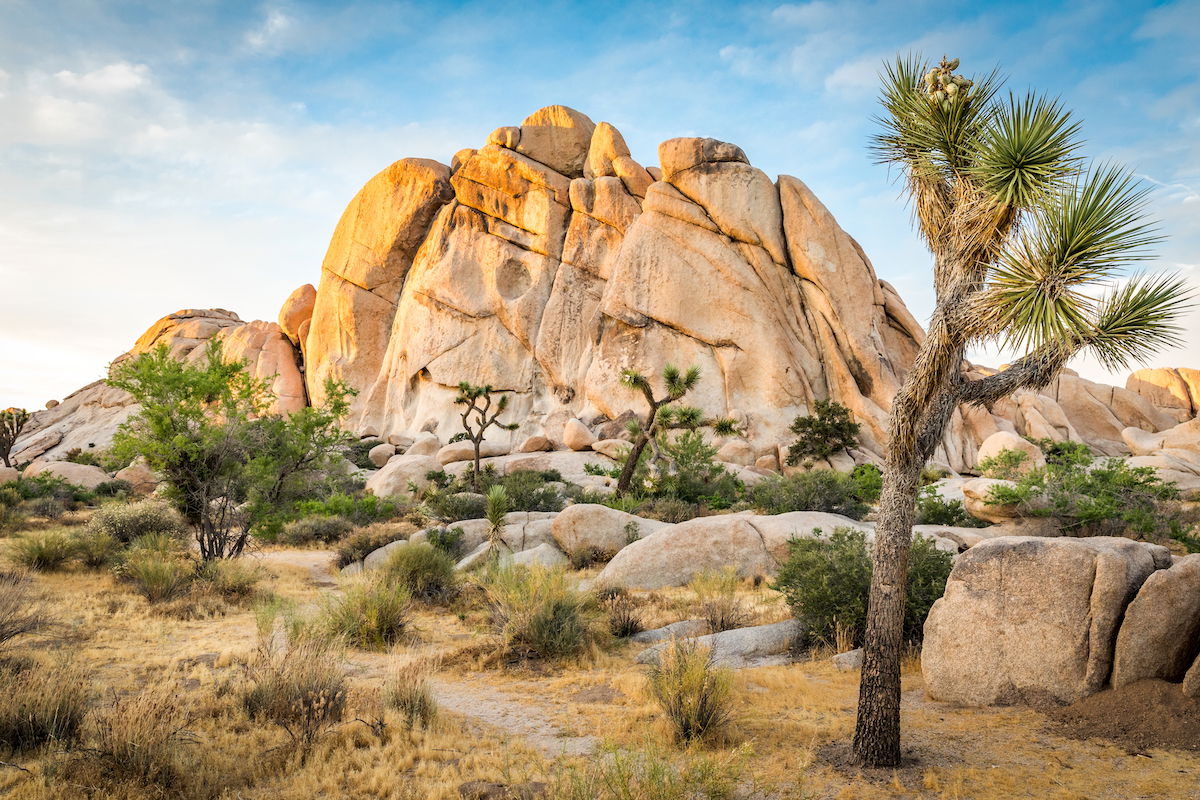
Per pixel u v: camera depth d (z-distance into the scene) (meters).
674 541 15.34
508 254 61.16
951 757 5.70
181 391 15.50
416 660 8.96
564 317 57.25
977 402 5.59
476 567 16.44
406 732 6.36
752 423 47.06
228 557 15.88
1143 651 6.45
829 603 9.58
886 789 5.11
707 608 11.16
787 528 15.25
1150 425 52.34
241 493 16.69
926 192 5.69
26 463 64.94
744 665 9.05
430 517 23.03
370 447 56.75
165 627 10.38
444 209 65.94
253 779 5.34
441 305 62.34
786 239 50.91
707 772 4.95
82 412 83.50
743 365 48.69
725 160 52.28
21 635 9.09
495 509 17.70
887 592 5.61
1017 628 7.02
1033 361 5.32
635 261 52.50
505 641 9.68
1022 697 6.88
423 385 62.66
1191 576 6.42
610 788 4.75
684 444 32.00
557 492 28.48
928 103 5.43
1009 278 4.79
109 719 5.45
